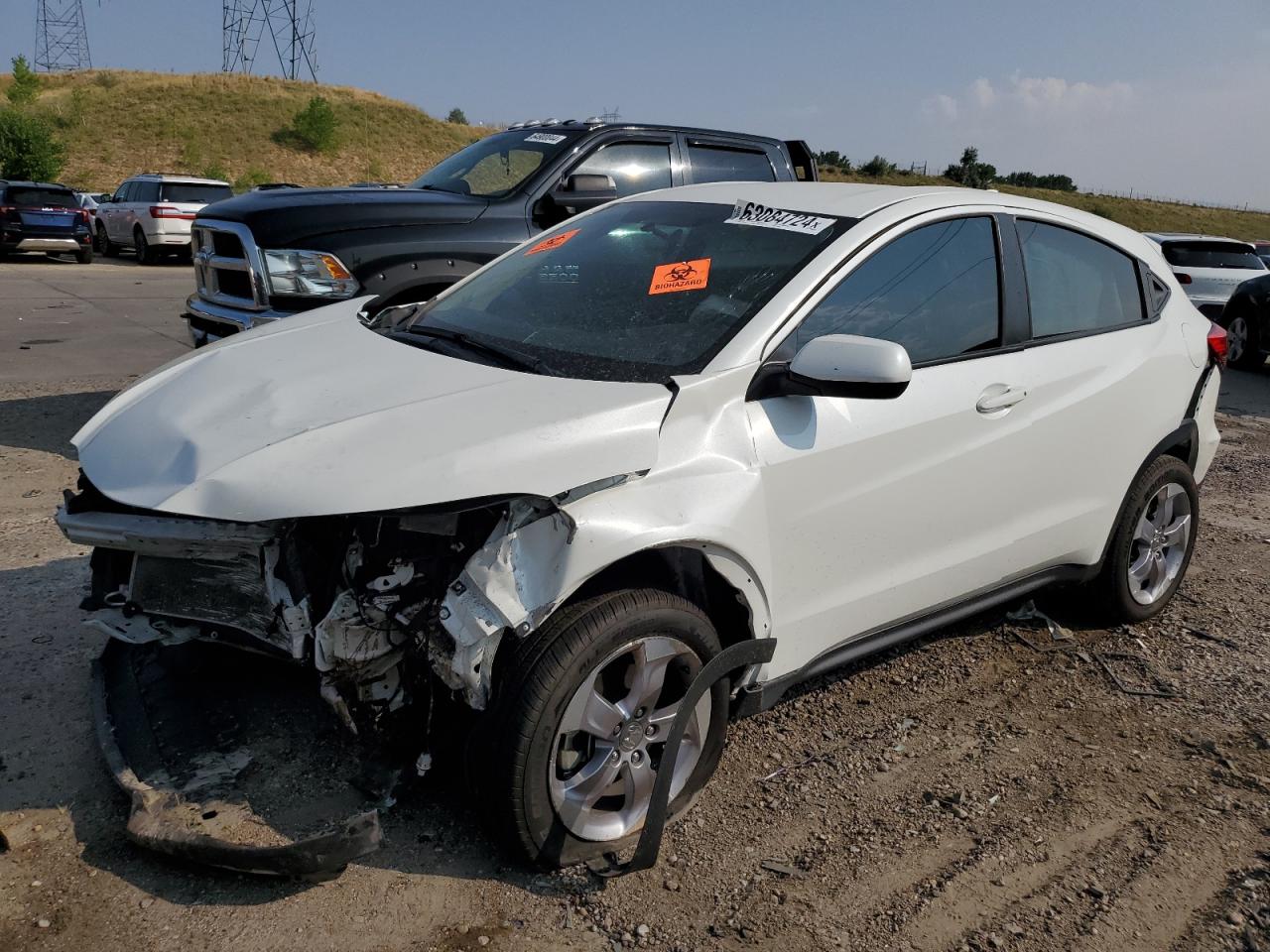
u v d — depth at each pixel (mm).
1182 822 3049
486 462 2445
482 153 7289
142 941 2348
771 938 2479
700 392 2768
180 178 22297
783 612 2986
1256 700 3834
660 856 2760
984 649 4188
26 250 20672
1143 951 2518
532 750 2465
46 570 4379
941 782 3201
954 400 3311
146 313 13633
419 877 2607
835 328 3100
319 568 2588
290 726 3082
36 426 6949
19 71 51312
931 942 2508
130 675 3229
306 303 5914
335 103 60094
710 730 2902
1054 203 4074
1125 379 3947
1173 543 4500
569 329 3213
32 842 2650
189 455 2605
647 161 7242
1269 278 12664
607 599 2568
